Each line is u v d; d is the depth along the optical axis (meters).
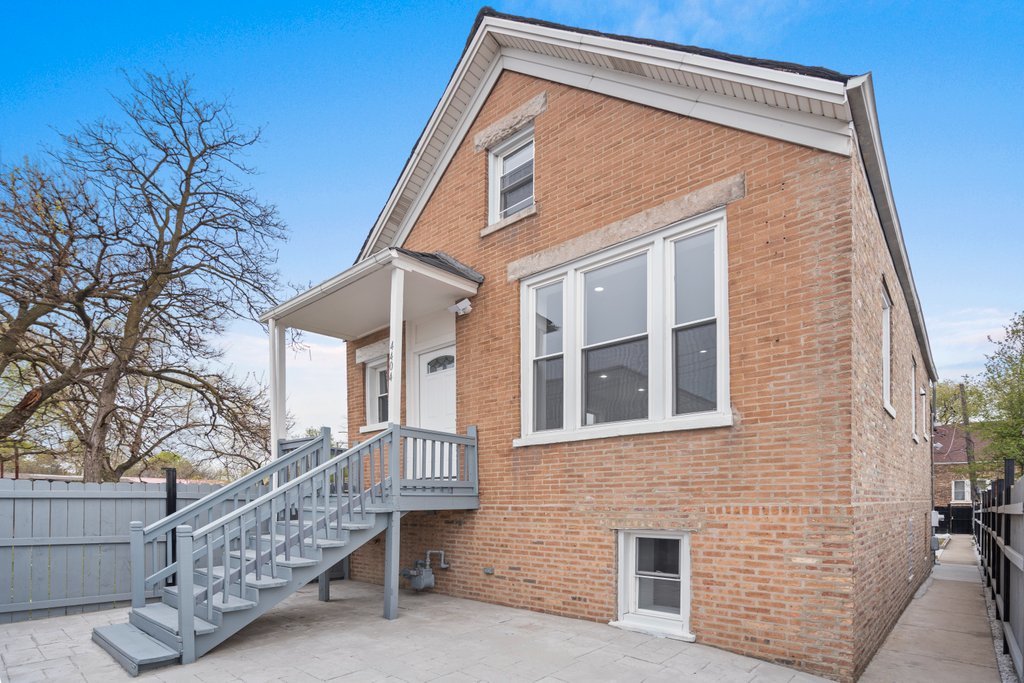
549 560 7.06
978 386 27.61
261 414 15.48
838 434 5.02
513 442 7.66
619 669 4.91
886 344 7.79
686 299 6.34
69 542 7.38
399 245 10.59
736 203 5.92
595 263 7.20
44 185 11.98
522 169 8.73
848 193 5.22
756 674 4.84
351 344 11.28
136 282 12.98
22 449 14.29
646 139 6.80
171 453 16.31
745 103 5.95
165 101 13.09
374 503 6.91
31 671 4.90
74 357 12.73
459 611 7.14
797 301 5.41
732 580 5.48
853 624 4.79
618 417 6.75
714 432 5.78
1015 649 5.21
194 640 5.13
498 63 8.86
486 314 8.39
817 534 5.03
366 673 4.80
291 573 5.84
